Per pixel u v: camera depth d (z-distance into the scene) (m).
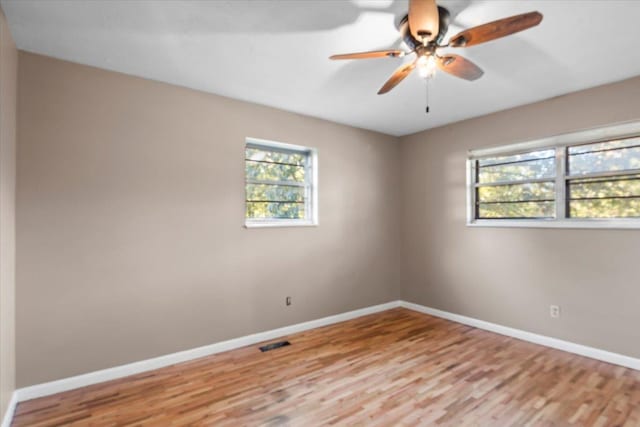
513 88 2.99
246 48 2.29
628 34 2.10
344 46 2.26
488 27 1.61
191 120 2.99
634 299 2.73
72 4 1.81
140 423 2.04
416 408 2.17
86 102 2.53
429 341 3.36
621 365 2.77
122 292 2.65
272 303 3.48
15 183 2.24
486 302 3.72
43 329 2.35
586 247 2.99
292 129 3.64
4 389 1.98
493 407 2.18
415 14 1.60
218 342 3.11
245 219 3.32
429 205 4.32
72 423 2.03
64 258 2.43
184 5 1.83
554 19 1.94
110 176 2.62
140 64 2.53
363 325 3.88
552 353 3.04
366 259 4.32
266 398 2.31
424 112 3.64
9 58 2.05
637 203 2.80
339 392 2.38
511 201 3.60
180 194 2.93
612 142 2.93
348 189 4.16
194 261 2.99
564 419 2.05
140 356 2.71
